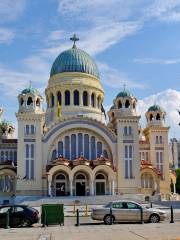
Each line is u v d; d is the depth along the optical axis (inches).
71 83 3993.6
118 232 1302.9
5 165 3656.5
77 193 3550.7
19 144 3543.3
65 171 3479.3
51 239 1162.6
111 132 3708.2
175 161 6673.2
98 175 3595.0
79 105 3988.7
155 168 3754.9
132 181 3585.1
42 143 3597.4
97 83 4178.2
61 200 3161.9
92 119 3690.9
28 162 3526.1
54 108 4025.6
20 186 3467.0
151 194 3577.8
